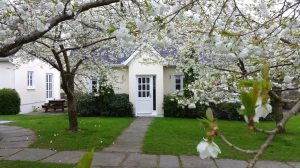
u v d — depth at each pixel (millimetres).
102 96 9797
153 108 10469
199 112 9219
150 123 8172
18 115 10234
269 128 7168
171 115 9750
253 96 558
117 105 9672
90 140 5543
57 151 4707
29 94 11930
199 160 4195
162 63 7242
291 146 5098
